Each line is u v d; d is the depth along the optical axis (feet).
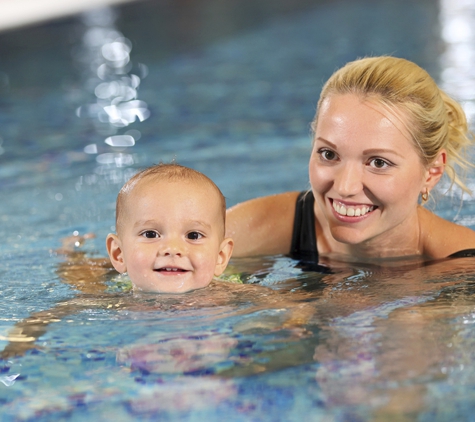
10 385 6.20
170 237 9.02
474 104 19.52
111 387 6.07
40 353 6.83
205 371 6.27
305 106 22.31
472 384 5.85
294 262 10.22
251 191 14.33
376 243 9.91
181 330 7.27
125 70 29.32
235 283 9.24
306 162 16.51
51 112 23.53
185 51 32.17
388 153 8.54
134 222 9.18
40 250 11.22
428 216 10.28
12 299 8.67
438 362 6.24
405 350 6.51
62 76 28.76
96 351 6.83
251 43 33.04
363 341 6.75
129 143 19.34
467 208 12.55
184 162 17.01
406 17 36.81
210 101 23.84
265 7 42.14
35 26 36.73
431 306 7.63
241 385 6.00
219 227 9.58
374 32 33.35
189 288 8.91
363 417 5.44
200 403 5.74
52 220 13.10
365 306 7.76
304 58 29.22
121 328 7.41
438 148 9.14
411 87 8.86
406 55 27.84
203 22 38.32
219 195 9.75
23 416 5.68
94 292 8.94
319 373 6.15
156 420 5.52
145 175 9.58
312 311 7.68
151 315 7.82
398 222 9.18
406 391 5.78
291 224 10.85
